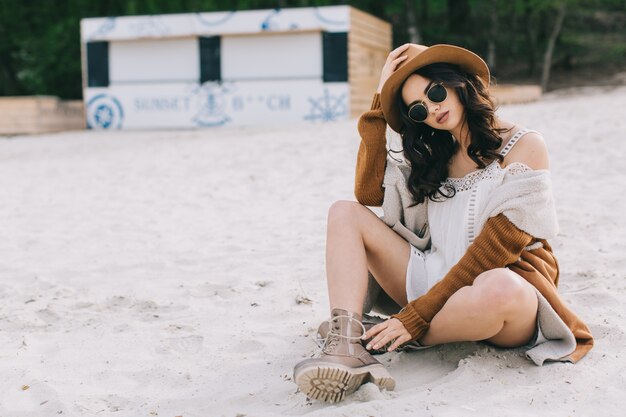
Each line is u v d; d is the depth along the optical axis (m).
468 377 2.76
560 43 25.77
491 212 2.83
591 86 20.62
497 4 23.81
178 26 16.58
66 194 8.29
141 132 16.23
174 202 7.51
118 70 17.22
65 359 3.38
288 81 16.31
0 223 6.84
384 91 2.99
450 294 2.81
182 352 3.43
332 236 3.00
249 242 5.65
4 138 15.89
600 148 8.42
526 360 2.90
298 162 9.26
